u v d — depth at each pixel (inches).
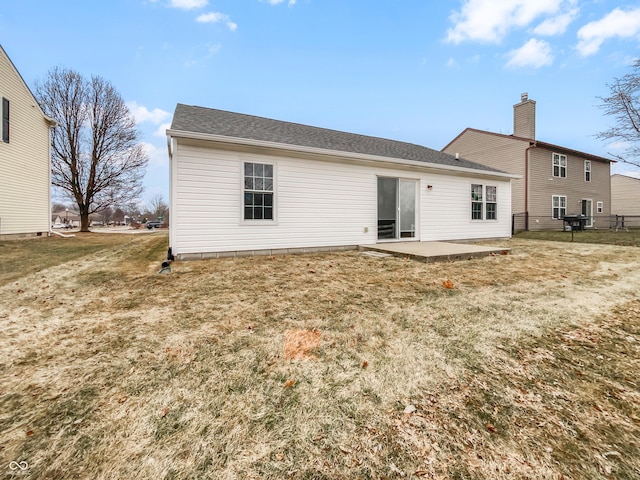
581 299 149.4
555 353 96.2
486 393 75.8
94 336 104.9
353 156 309.4
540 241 436.5
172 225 261.9
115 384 77.5
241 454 56.8
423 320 120.8
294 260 254.1
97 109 732.0
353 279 186.7
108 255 300.2
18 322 117.3
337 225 317.7
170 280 183.5
